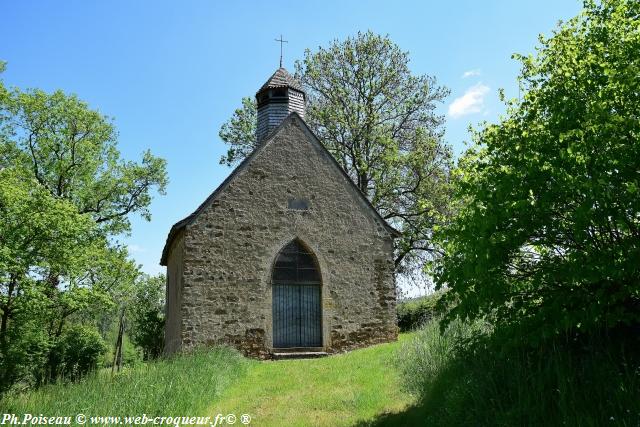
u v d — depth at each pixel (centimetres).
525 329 529
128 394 789
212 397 877
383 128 2636
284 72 2041
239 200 1570
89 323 2428
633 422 430
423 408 687
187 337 1428
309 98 2772
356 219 1698
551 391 513
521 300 562
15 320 1702
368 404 773
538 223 521
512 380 557
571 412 473
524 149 564
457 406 590
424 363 852
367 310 1638
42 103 2488
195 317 1447
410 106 2689
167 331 2070
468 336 830
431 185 2428
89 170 2648
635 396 456
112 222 2731
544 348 576
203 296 1467
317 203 1659
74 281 1777
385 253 1709
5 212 1611
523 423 499
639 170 478
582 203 471
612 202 472
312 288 1609
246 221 1561
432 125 2716
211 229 1520
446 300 632
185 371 1007
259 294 1523
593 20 640
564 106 539
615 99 515
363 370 1053
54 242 1670
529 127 597
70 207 1714
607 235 518
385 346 1439
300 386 968
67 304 1786
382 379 938
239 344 1470
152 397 775
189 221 1502
